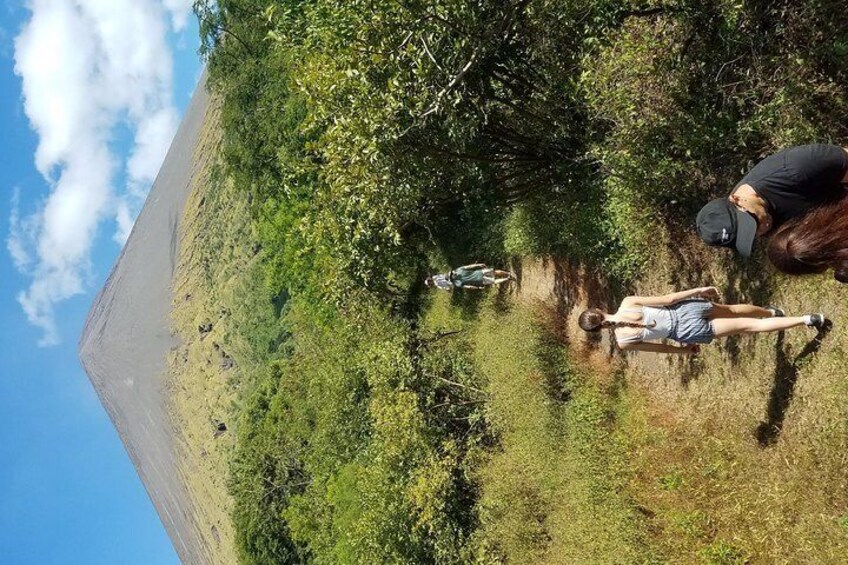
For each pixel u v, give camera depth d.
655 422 8.64
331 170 9.54
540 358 10.80
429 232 12.83
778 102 5.73
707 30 6.24
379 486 12.91
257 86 21.34
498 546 11.13
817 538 6.12
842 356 5.95
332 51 7.07
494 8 6.36
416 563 12.38
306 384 21.44
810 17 5.43
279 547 23.00
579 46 7.21
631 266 8.62
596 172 8.68
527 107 8.01
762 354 6.91
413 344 13.87
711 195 7.09
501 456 11.51
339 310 15.20
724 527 7.31
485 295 12.68
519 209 10.72
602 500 9.26
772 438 6.79
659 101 6.64
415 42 6.50
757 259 6.79
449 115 7.02
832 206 3.31
